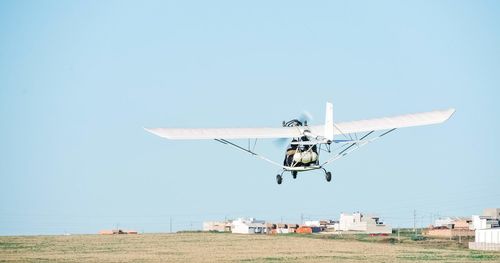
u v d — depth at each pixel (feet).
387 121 313.73
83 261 495.82
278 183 309.63
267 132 321.73
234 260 507.30
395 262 488.85
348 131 316.40
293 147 308.60
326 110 309.01
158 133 319.68
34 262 487.20
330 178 301.84
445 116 303.89
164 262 486.79
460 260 506.48
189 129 323.78
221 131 323.57
